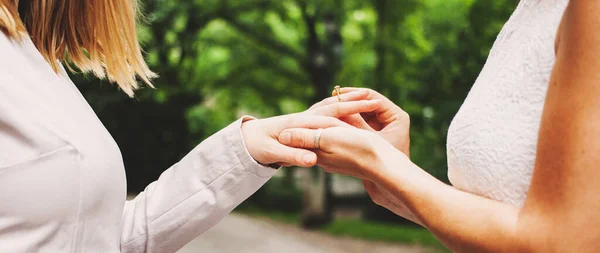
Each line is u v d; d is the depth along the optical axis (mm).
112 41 1466
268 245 10742
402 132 1513
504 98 981
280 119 1439
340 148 1130
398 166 1016
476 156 1007
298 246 10867
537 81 929
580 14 774
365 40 14227
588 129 768
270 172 1454
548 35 927
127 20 1501
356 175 1163
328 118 1389
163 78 14578
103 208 1191
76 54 1461
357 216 17188
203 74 15414
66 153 1104
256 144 1433
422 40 13125
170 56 14469
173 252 1487
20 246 1056
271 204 18078
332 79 13680
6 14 1102
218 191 1458
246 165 1437
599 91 764
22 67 1111
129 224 1445
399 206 1349
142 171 18047
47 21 1312
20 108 1073
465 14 11617
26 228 1066
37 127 1079
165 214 1453
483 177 995
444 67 10156
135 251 1439
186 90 15312
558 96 800
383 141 1082
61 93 1162
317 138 1180
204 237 11164
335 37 13570
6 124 1058
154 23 12445
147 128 17766
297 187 19359
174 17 12914
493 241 864
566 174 784
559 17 919
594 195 766
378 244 11320
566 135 785
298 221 14664
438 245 11047
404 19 12977
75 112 1167
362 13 14414
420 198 960
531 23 984
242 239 11227
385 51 12758
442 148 12203
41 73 1146
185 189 1469
